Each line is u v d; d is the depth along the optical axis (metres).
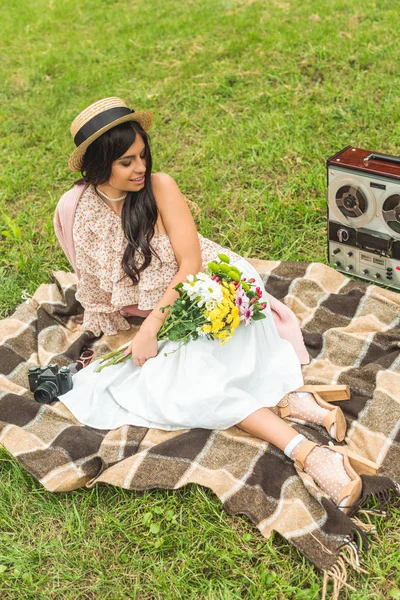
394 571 2.47
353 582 2.45
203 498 2.77
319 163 4.88
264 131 5.36
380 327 3.53
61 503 2.85
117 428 3.10
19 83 6.91
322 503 2.61
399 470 2.78
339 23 6.82
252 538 2.62
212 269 3.05
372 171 3.48
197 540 2.64
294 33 6.71
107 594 2.51
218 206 4.64
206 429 2.98
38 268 4.34
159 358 3.09
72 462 2.95
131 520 2.75
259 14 7.52
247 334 3.05
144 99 6.10
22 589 2.54
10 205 5.05
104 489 2.89
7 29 8.48
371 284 3.89
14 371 3.52
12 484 2.95
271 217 4.43
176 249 3.23
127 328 3.64
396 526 2.62
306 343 3.51
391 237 3.63
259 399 3.03
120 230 3.22
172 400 2.98
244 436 2.93
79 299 3.56
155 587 2.50
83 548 2.67
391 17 6.75
